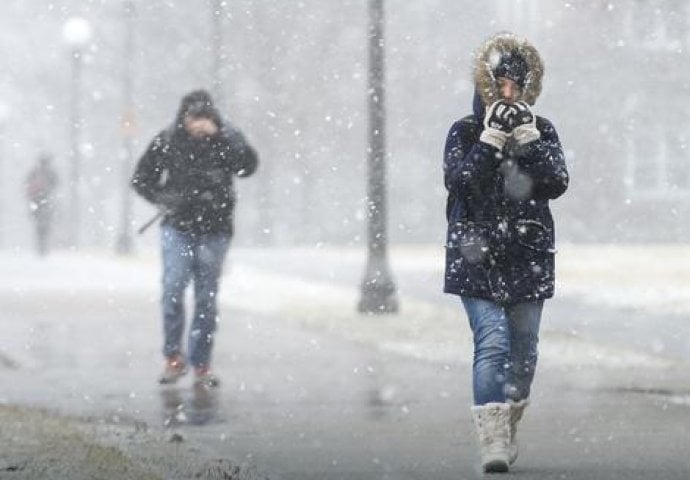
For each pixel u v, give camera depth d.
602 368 28.05
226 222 26.09
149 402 23.52
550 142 16.78
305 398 23.91
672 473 16.53
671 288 48.56
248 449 18.55
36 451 16.95
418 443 19.08
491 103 16.64
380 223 41.16
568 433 19.84
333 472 16.75
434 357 30.17
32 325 38.00
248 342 33.34
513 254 16.61
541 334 34.22
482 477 16.33
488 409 16.47
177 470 16.28
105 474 15.57
